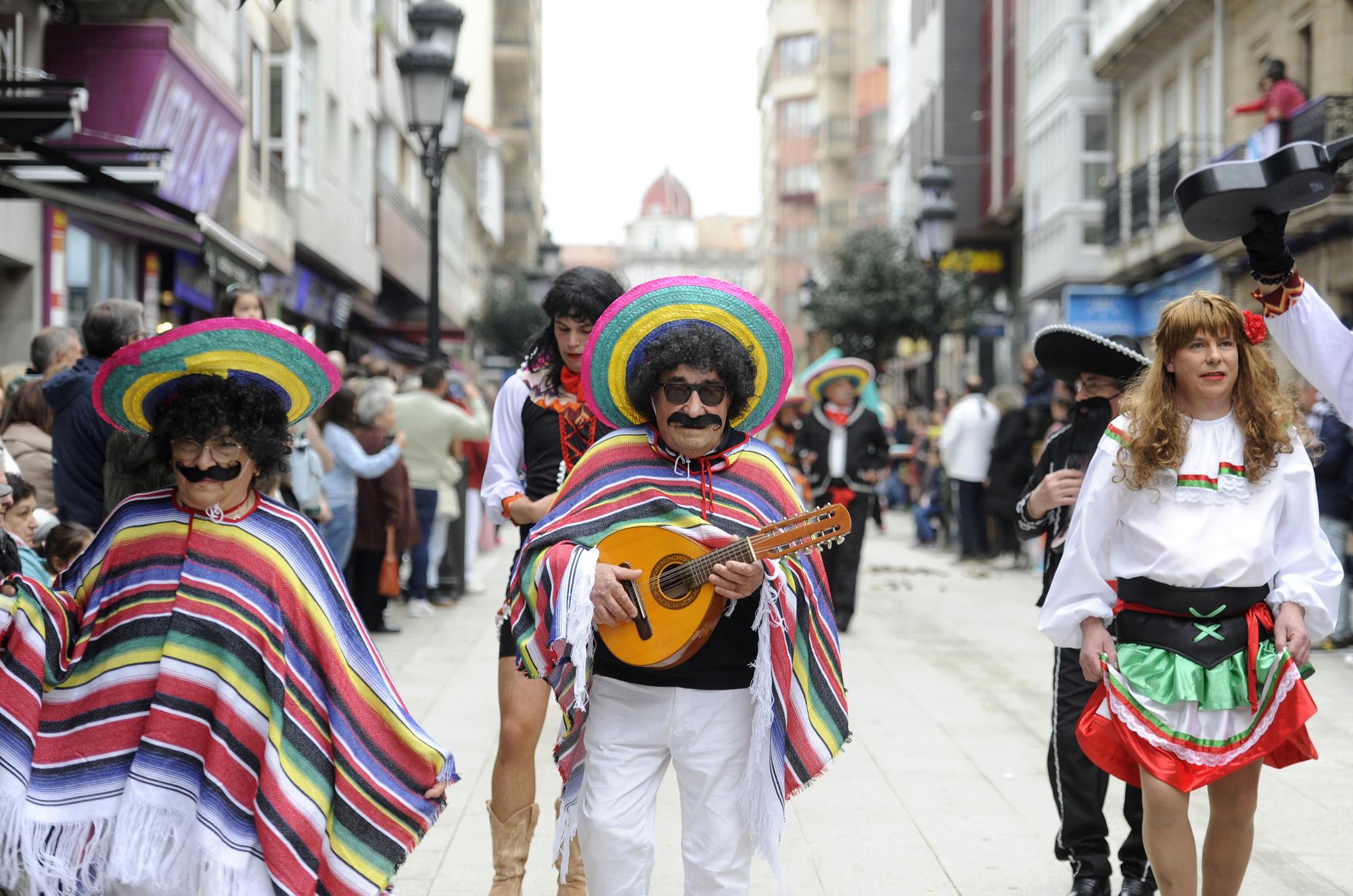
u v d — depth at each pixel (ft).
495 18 199.11
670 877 16.14
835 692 11.75
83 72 43.16
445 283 120.06
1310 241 58.90
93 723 10.63
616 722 11.55
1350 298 57.41
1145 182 75.97
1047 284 93.61
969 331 105.19
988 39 114.11
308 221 67.21
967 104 117.08
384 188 90.74
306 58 69.10
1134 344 15.46
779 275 281.74
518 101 204.44
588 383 12.09
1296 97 54.70
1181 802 11.84
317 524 26.73
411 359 116.06
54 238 39.40
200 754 10.59
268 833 10.48
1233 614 12.03
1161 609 12.12
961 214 115.96
